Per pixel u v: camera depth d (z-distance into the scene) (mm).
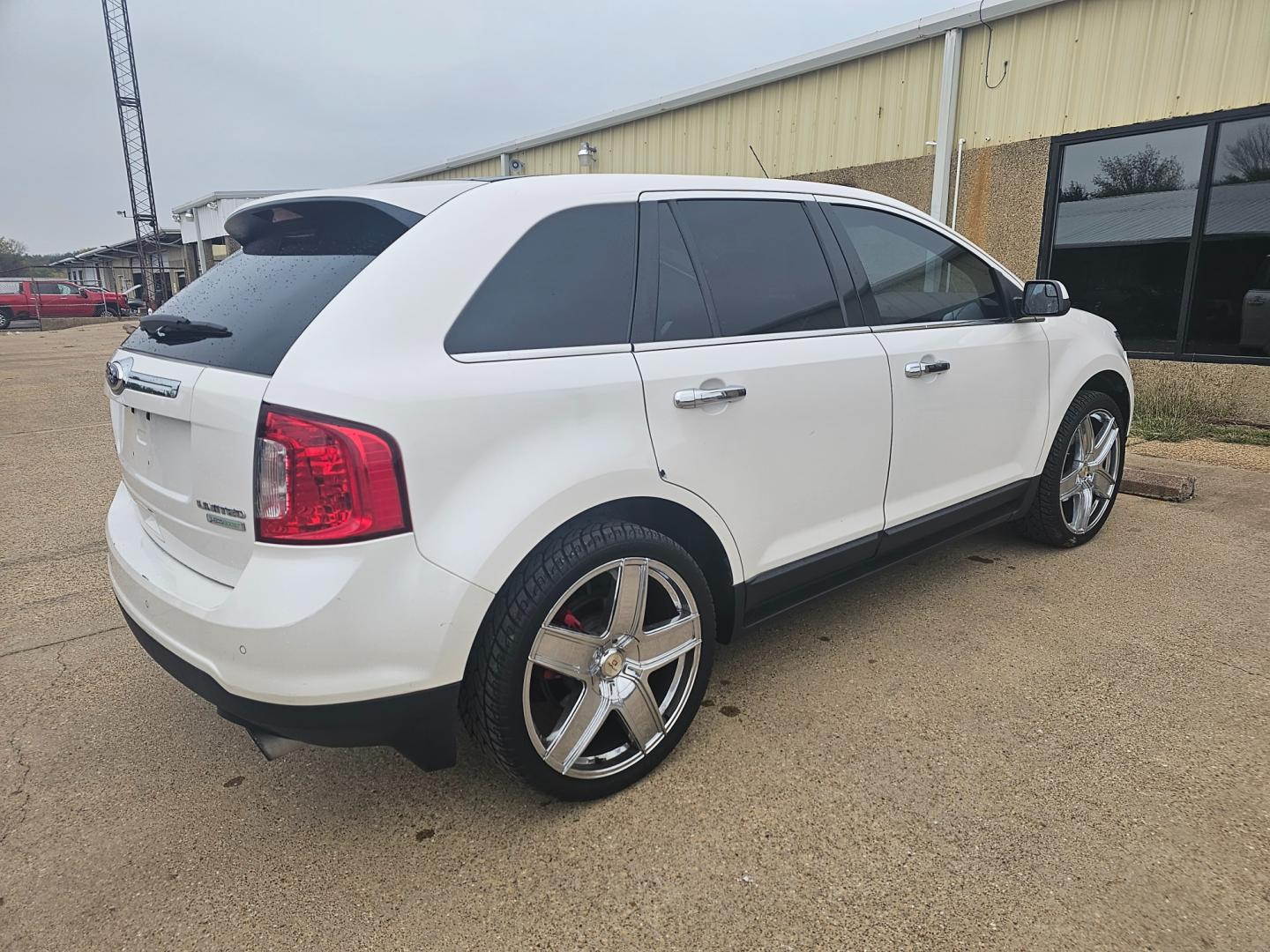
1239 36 6207
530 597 2016
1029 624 3299
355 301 1920
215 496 1936
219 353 2031
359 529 1796
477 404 1943
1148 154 6844
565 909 1907
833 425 2762
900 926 1821
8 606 3723
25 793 2381
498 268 2094
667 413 2291
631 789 2334
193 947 1828
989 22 7520
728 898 1921
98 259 55719
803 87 9297
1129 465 5723
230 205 26984
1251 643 3090
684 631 2387
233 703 1896
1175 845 2041
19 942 1844
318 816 2270
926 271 3291
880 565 3170
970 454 3393
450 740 2031
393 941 1829
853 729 2588
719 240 2602
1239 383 6691
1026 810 2184
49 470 6336
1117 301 7270
